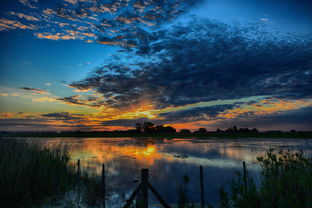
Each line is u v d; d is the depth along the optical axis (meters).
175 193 8.76
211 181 10.48
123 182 10.48
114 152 24.62
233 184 5.62
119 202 7.66
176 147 31.31
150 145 36.38
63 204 6.97
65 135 105.38
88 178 10.32
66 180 8.66
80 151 25.88
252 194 5.02
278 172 6.38
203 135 80.56
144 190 4.88
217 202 7.46
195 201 7.66
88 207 7.05
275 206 4.93
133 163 16.41
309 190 5.07
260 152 21.97
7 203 6.46
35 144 10.60
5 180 6.86
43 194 7.69
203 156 20.19
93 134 108.00
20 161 8.04
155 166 15.01
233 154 21.22
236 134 75.25
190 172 12.87
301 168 6.29
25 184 7.21
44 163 9.07
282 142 37.84
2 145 9.17
